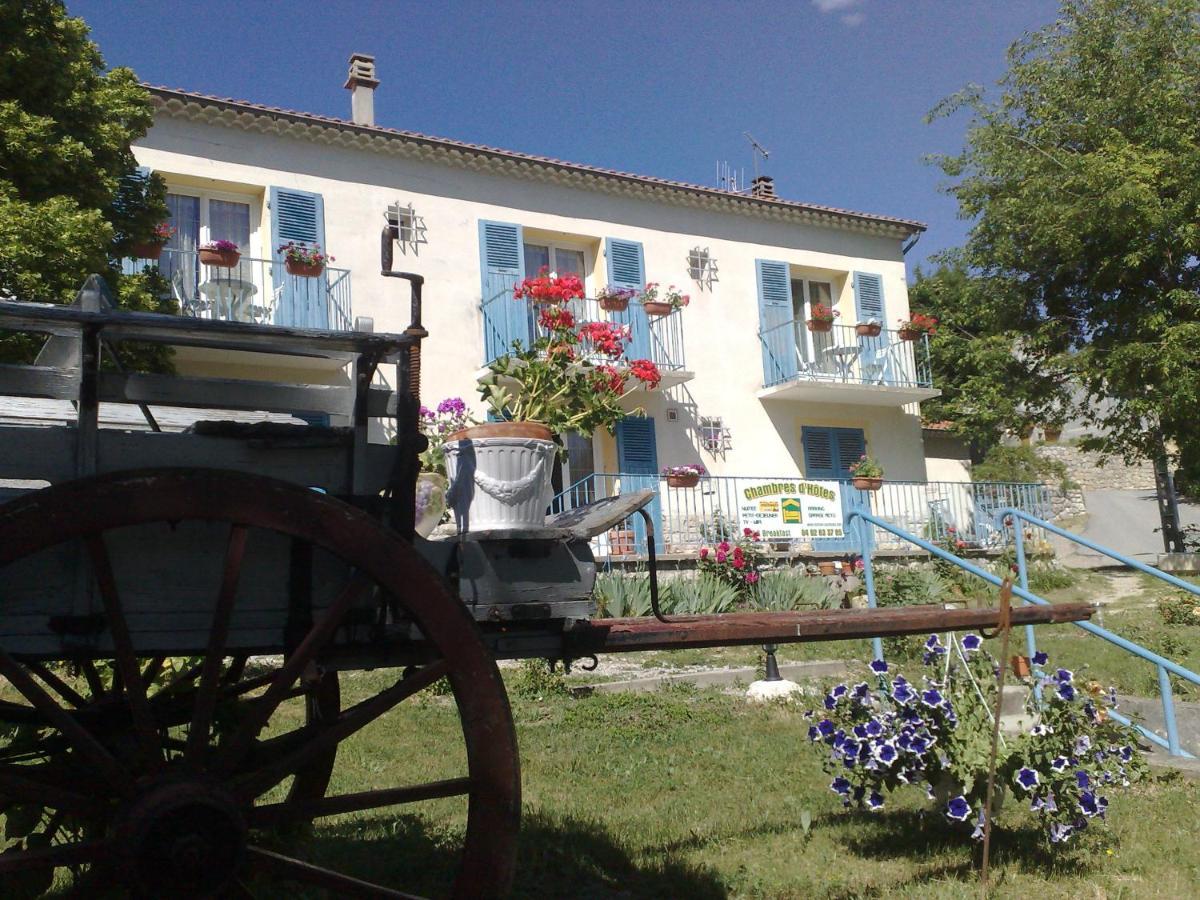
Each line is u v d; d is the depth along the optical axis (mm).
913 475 18953
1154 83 18516
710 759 6234
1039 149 19672
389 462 2664
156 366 7445
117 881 2254
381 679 8703
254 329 2443
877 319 18844
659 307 16219
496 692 2500
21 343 7527
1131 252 18641
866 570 6773
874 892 3898
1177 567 19016
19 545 2121
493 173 15672
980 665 4562
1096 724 4457
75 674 3527
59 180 8875
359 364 2646
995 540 17453
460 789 2461
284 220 13906
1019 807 5043
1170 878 4074
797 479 16703
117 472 2223
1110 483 31016
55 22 9125
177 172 13336
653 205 17109
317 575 2559
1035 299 21031
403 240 14805
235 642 2471
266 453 2568
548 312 4066
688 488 16250
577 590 2908
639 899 3854
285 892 3465
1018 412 21500
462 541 2752
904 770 4262
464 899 2424
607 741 6793
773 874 4105
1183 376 17766
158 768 2334
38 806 3010
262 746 3205
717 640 2992
